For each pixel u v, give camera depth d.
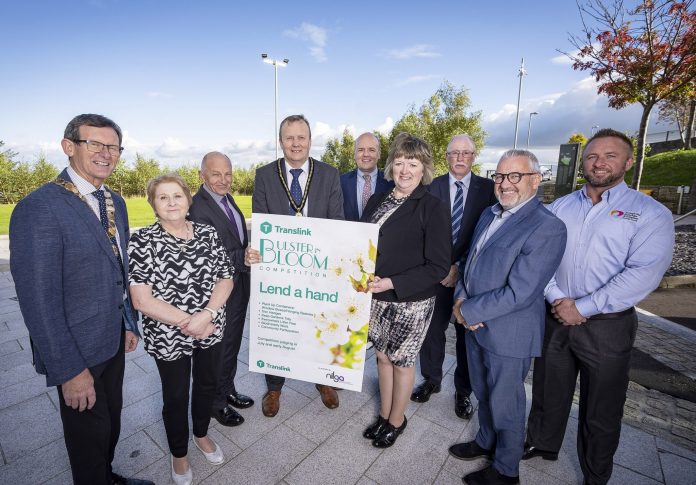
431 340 2.78
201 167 2.65
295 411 2.67
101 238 1.63
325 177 2.61
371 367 3.35
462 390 2.70
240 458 2.19
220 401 2.51
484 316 1.86
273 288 2.25
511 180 1.83
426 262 2.07
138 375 3.16
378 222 2.13
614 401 1.87
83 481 1.68
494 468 2.01
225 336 2.54
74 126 1.55
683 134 21.22
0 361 3.41
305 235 2.13
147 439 2.35
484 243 1.99
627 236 1.82
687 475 2.06
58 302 1.47
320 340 2.25
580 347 1.91
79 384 1.54
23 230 1.42
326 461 2.18
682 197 13.39
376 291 2.05
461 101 20.48
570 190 5.96
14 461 2.14
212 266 1.93
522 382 1.92
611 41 6.55
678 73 6.29
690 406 2.82
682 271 6.57
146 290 1.74
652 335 4.20
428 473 2.10
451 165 2.92
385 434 2.29
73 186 1.58
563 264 2.01
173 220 1.79
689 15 5.91
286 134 2.43
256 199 2.62
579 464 2.14
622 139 1.83
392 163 2.12
